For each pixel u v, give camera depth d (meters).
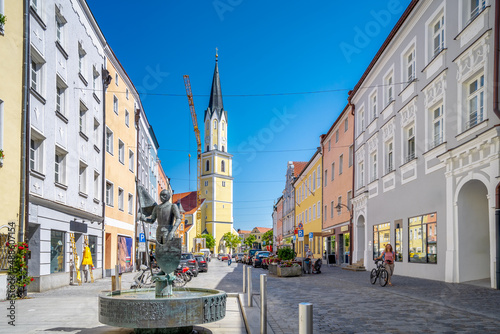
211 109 119.81
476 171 13.45
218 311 6.61
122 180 29.11
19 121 13.41
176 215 7.55
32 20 14.57
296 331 7.54
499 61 12.28
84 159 20.66
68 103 18.22
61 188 17.41
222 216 117.00
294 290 14.51
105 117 24.33
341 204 31.02
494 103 12.33
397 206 20.44
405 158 19.78
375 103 25.25
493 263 12.52
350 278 19.59
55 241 17.09
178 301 6.12
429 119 17.30
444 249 15.51
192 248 105.00
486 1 13.14
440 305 9.81
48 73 15.99
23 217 13.36
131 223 31.84
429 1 17.39
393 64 21.52
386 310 9.43
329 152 37.44
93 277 21.84
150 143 43.66
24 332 7.36
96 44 22.92
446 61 15.77
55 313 9.61
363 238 27.67
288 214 62.84
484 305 9.62
